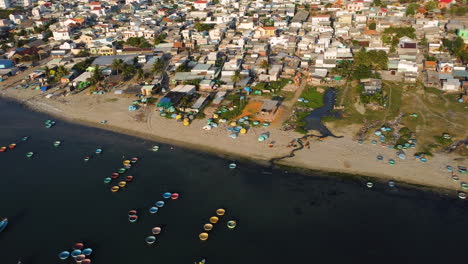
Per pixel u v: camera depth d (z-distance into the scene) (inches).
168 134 5344.5
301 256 3265.3
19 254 3385.8
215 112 5861.2
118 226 3671.3
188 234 3543.3
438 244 3348.9
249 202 3924.7
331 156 4608.8
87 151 5044.3
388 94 6289.4
